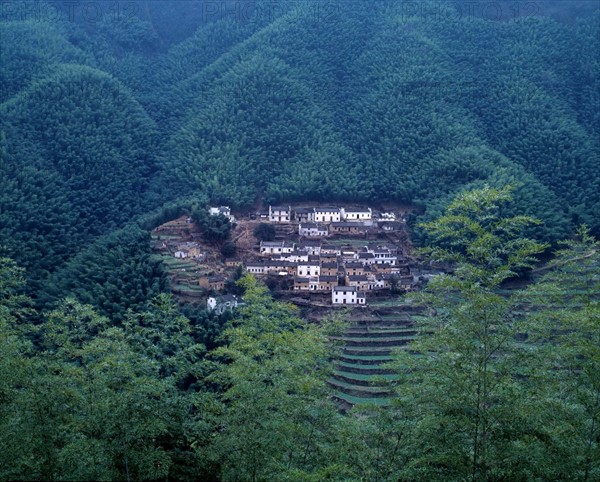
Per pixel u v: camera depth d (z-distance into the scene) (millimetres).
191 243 128250
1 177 138250
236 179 158500
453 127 172000
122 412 33812
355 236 143625
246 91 186375
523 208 130625
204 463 37344
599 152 161500
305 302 110812
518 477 29828
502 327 30156
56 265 121375
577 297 37562
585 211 139750
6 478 31188
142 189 167750
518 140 169000
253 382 35062
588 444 29844
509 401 29312
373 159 169250
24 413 33344
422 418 32000
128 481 33719
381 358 91062
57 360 37594
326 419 36438
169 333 49250
